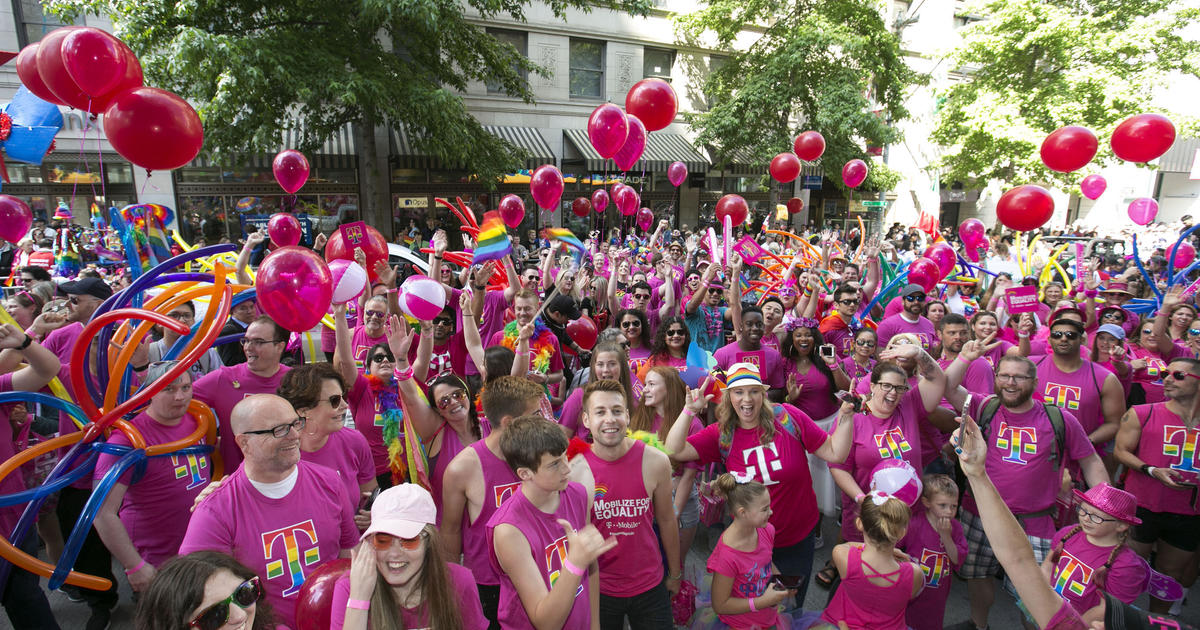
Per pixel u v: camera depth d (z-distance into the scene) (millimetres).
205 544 2209
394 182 17375
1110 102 15703
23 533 2680
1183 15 16438
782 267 8359
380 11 11539
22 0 13133
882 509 2814
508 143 15570
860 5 17125
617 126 5375
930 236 10961
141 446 2789
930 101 24266
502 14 17359
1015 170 17750
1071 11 17547
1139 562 2760
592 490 2688
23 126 3832
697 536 4688
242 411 2256
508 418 2723
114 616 3580
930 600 3283
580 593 2398
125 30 10453
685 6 19875
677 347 4855
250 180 15961
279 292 2553
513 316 5625
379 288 4766
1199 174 9867
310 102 11531
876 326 5988
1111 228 26891
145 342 3297
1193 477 3561
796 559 3383
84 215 14594
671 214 21062
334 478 2596
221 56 9898
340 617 1854
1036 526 3508
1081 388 4195
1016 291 4953
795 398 4621
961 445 1749
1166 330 5074
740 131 17609
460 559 2875
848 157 17297
